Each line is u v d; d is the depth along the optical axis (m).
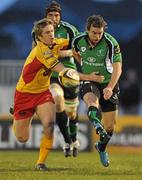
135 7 99.12
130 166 36.97
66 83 29.42
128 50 98.62
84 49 32.44
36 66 30.11
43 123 31.05
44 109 30.89
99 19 30.83
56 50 30.20
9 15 97.00
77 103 40.25
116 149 63.31
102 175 30.55
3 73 92.88
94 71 32.81
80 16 97.19
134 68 98.25
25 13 97.19
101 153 33.81
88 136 59.69
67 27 38.22
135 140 63.69
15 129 31.58
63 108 38.72
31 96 30.97
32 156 48.06
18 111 31.20
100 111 34.34
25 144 59.16
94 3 98.56
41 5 97.25
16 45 96.25
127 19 98.94
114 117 33.50
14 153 54.31
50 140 31.77
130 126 63.81
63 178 28.81
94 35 31.09
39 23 29.58
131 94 97.00
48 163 38.75
